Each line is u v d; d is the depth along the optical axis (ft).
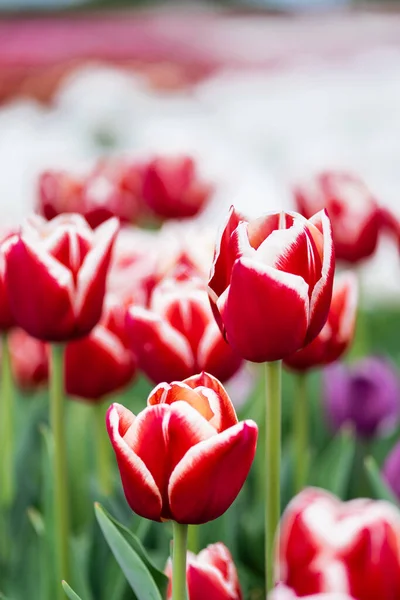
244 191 11.75
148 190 4.93
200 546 3.41
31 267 2.96
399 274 9.08
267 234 2.68
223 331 2.70
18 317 3.03
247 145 13.85
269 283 2.60
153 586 2.68
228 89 17.48
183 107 15.21
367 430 4.38
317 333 2.68
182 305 3.05
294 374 3.39
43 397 4.42
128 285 3.35
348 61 21.03
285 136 14.01
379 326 8.73
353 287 3.18
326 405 4.49
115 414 2.53
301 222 2.65
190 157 4.96
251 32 26.43
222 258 2.67
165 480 2.52
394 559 2.30
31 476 3.88
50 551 3.31
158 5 30.17
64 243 2.99
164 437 2.50
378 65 18.57
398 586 2.30
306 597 2.27
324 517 2.33
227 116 14.94
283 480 3.58
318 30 27.22
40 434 4.18
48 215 4.40
